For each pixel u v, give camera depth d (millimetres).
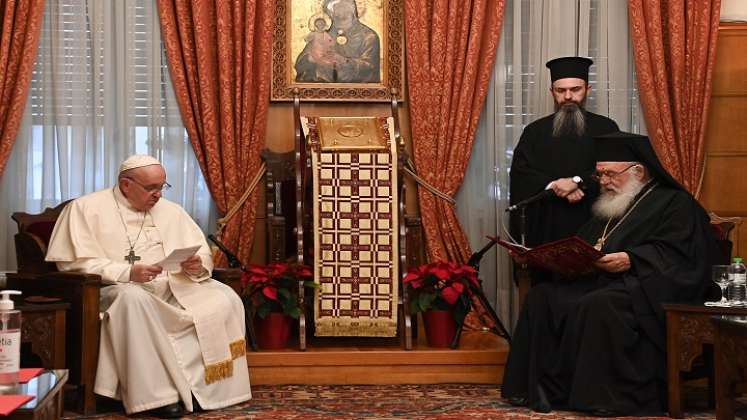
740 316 4719
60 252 5441
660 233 5535
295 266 6230
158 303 5195
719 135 7234
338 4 7152
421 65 7043
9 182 6852
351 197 6367
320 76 7148
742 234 7176
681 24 7062
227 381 5395
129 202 5707
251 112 6945
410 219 6609
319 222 6324
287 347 6258
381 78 7191
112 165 6953
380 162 6402
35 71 6906
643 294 5270
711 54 7043
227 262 6852
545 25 7203
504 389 5531
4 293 3461
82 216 5555
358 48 7172
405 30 7137
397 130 6586
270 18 6977
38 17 6762
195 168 7031
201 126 6930
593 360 5176
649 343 5234
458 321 6258
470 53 7027
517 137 7152
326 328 6266
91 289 5160
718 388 4469
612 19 7215
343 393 5762
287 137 7141
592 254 5324
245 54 6914
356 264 6320
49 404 3305
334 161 6383
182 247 5789
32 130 6918
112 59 6965
